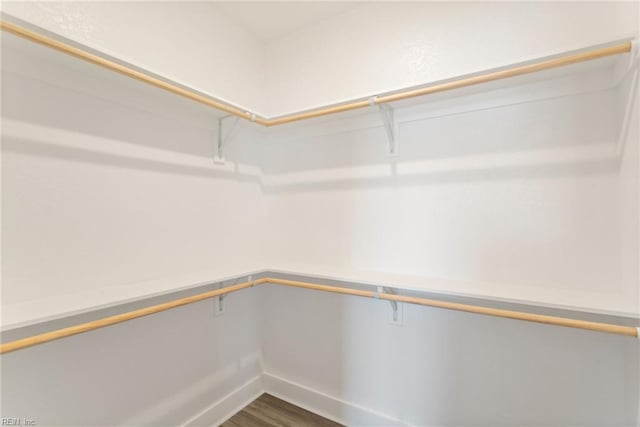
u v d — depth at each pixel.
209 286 1.72
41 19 1.08
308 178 1.95
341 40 1.82
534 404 1.34
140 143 1.40
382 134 1.69
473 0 1.44
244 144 1.97
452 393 1.50
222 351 1.81
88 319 1.21
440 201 1.53
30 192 1.07
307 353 1.94
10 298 1.02
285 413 1.88
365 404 1.74
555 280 1.28
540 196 1.31
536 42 1.31
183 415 1.59
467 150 1.46
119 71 1.08
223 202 1.82
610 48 0.98
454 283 1.40
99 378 1.26
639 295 1.03
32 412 1.08
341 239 1.83
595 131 1.21
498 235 1.40
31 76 1.07
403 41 1.62
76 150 1.19
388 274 1.62
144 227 1.42
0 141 1.01
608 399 1.21
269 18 1.87
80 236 1.20
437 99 1.49
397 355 1.64
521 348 1.36
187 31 1.62
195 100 1.34
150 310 1.18
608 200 1.19
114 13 1.30
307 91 1.95
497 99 1.39
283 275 2.01
